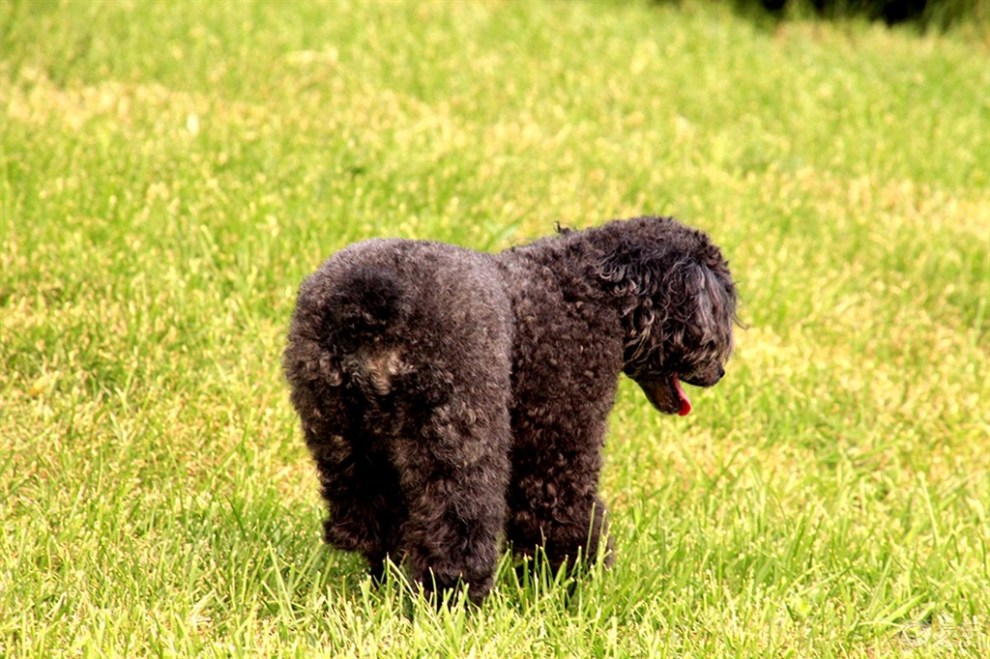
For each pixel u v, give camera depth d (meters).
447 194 13.34
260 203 12.40
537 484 7.20
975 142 17.83
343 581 7.57
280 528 8.28
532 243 7.50
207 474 8.96
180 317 10.67
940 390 11.74
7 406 9.50
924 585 8.43
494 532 6.86
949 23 23.58
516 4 21.34
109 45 16.80
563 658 6.97
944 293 13.55
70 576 7.39
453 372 6.54
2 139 13.40
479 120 16.30
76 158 13.17
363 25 19.08
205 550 7.96
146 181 12.92
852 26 23.09
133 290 10.95
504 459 6.87
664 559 8.32
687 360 7.46
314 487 9.13
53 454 8.94
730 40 21.33
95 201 12.26
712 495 9.70
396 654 6.76
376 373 6.46
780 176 15.95
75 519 7.95
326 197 12.98
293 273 11.41
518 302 6.98
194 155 13.50
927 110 18.88
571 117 16.70
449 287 6.58
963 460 10.75
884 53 21.91
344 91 16.53
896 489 10.27
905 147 17.33
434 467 6.66
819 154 16.78
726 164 16.08
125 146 13.62
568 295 7.16
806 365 11.77
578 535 7.38
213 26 18.16
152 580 7.45
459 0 21.20
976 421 11.27
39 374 9.97
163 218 12.10
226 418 9.67
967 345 12.67
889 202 15.62
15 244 11.43
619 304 7.29
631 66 18.98
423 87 17.08
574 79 18.11
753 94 18.58
